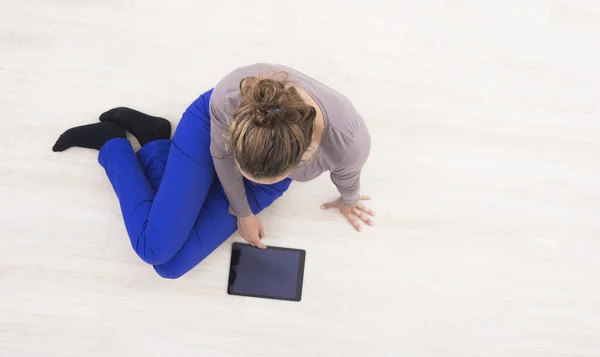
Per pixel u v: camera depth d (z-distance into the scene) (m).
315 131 1.13
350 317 1.75
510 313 1.78
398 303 1.77
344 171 1.28
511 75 1.95
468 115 1.91
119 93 1.85
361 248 1.79
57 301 1.71
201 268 1.76
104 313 1.71
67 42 1.87
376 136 1.87
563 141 1.91
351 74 1.91
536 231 1.84
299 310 1.75
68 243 1.75
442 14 1.97
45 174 1.78
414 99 1.91
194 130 1.51
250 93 0.96
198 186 1.53
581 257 1.83
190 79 1.88
